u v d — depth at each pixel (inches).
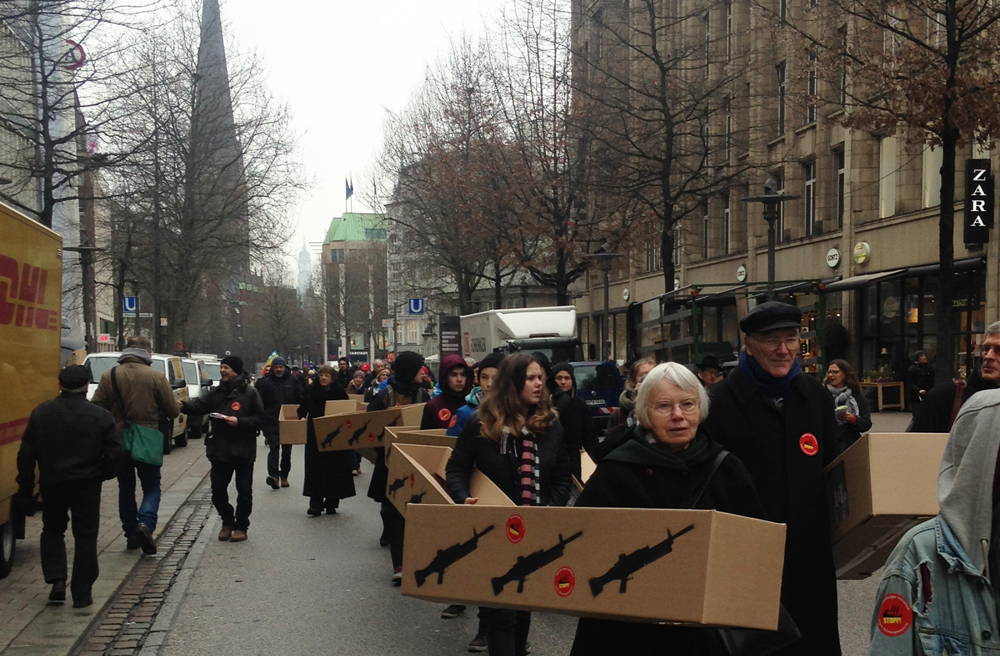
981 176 905.5
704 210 1708.9
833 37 767.7
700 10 1280.8
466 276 1867.6
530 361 219.3
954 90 661.3
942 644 106.0
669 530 126.8
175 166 1524.4
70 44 858.8
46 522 300.8
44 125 888.3
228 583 342.0
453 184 1462.8
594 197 1427.2
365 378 1151.0
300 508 540.1
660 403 139.3
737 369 163.2
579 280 2372.0
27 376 354.6
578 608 135.0
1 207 317.1
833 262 1270.9
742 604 124.6
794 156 1362.0
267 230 1649.9
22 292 346.0
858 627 275.4
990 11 668.7
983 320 1002.7
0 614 286.5
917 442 150.6
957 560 105.7
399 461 241.0
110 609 303.0
